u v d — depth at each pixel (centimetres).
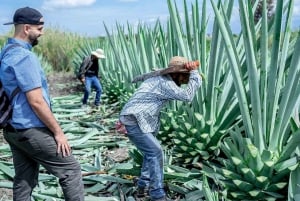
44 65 1802
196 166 485
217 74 478
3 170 487
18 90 306
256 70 349
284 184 363
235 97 495
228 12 427
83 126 772
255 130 368
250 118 389
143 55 672
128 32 755
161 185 393
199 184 423
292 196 335
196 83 380
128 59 809
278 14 329
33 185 355
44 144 314
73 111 920
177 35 498
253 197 372
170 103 571
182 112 553
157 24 739
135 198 427
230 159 396
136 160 475
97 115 882
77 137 671
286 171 358
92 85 1009
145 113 379
